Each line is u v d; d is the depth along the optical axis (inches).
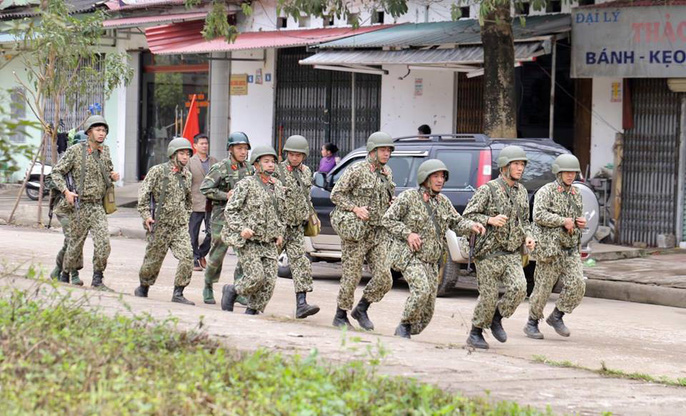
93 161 615.8
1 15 1432.1
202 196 781.9
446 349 455.2
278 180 536.1
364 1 1065.5
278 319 503.8
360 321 547.5
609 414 333.4
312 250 768.9
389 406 301.6
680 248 911.0
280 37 1131.3
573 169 555.5
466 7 1037.8
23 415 263.3
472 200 514.3
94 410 270.7
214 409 283.9
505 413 322.0
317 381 321.1
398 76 1096.2
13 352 326.3
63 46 958.4
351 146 1067.3
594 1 940.6
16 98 332.2
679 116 908.0
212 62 1284.4
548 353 511.2
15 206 1113.4
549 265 557.6
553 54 900.6
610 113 939.3
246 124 1253.1
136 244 967.6
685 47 852.0
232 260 881.5
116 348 343.6
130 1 1354.6
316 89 1181.1
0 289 453.4
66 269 629.9
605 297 730.2
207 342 391.9
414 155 726.5
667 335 580.4
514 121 836.0
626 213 938.7
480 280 512.7
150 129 1419.8
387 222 495.2
